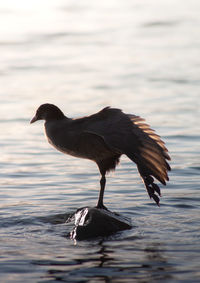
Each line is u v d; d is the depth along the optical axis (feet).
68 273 27.45
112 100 75.36
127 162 51.70
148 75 90.99
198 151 53.67
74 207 38.81
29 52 110.73
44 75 93.04
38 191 42.93
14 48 114.32
